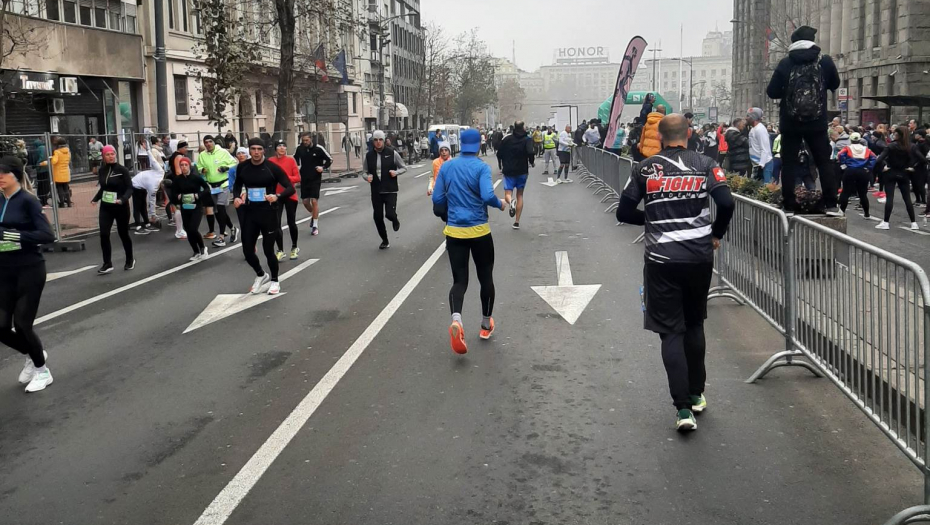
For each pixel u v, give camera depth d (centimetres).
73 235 1700
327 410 606
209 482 488
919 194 1697
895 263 471
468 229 757
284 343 803
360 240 1527
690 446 524
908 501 443
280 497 464
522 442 536
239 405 624
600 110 4250
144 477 498
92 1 2977
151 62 3341
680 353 548
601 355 732
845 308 557
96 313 970
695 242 542
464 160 757
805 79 1011
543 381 662
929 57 4866
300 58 4269
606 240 1423
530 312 901
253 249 1043
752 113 1816
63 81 2734
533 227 1628
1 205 671
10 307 673
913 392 464
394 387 655
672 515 433
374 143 1378
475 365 710
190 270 1253
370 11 6575
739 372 674
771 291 748
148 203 1823
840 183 1992
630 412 588
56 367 748
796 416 571
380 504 452
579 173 3288
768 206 751
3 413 627
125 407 630
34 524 441
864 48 5559
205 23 2823
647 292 557
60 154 1658
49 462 527
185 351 787
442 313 906
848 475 477
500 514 438
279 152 1323
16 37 2250
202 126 3722
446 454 519
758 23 7262
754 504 444
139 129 3303
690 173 543
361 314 915
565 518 432
